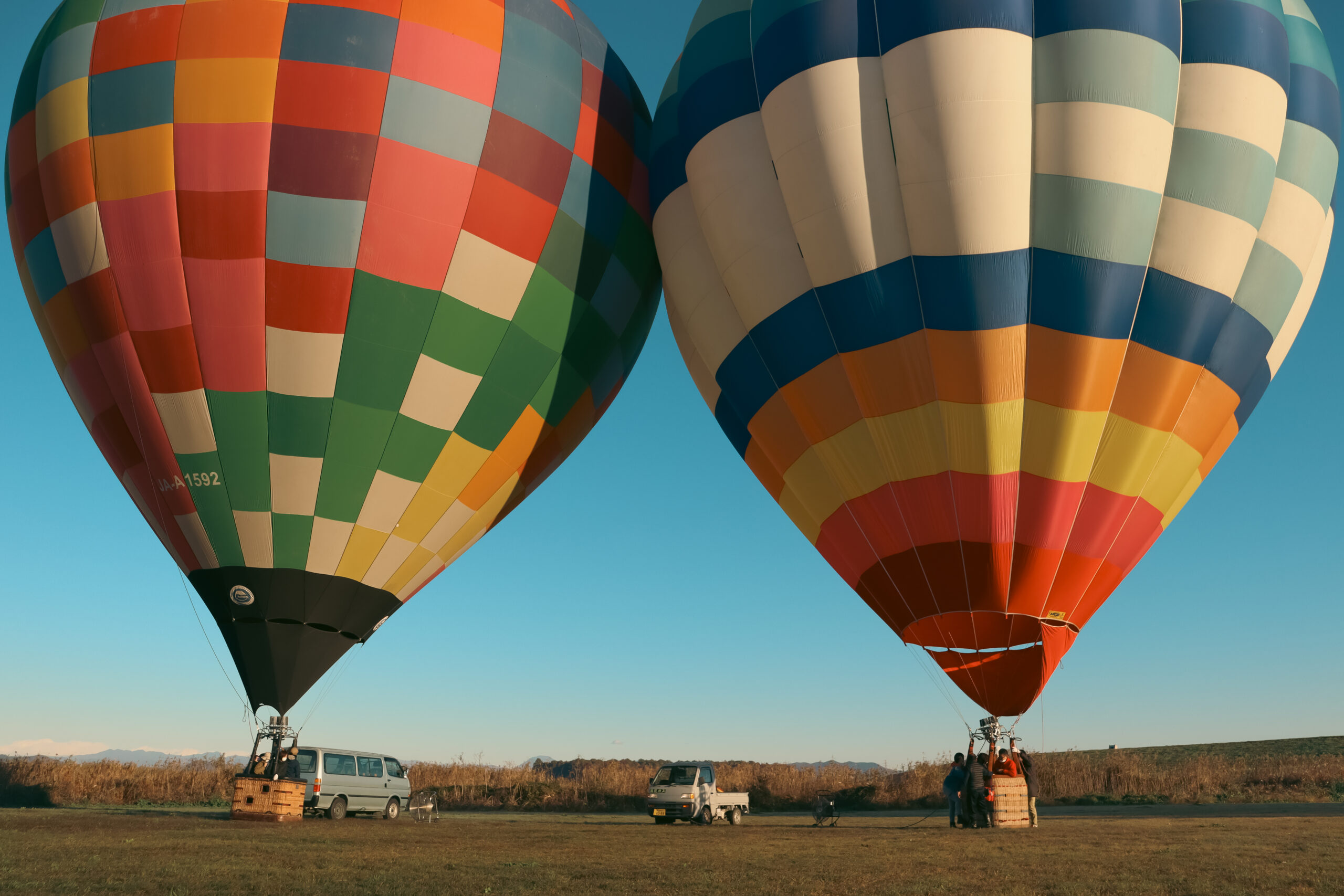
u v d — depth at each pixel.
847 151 15.63
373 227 16.69
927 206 15.18
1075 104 14.88
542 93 18.41
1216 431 16.16
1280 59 15.95
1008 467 15.32
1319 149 16.53
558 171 18.47
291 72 16.73
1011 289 14.98
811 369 16.39
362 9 17.27
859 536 16.59
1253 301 15.90
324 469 17.05
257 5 17.14
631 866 10.20
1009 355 15.09
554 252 18.50
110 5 17.73
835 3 16.30
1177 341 15.23
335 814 19.31
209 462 16.89
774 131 16.42
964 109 14.98
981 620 15.99
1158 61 15.14
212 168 16.48
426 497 17.97
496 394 18.27
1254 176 15.39
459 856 11.09
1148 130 14.95
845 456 16.34
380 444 17.30
